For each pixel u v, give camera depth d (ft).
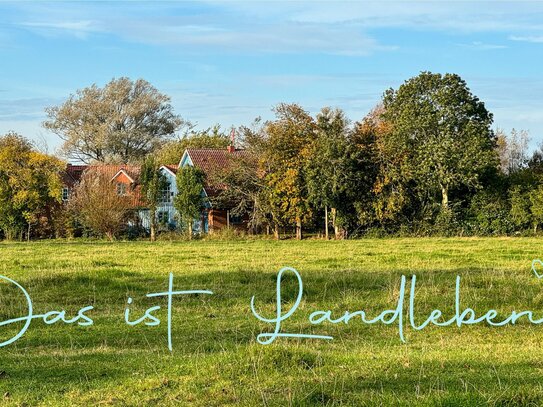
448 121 190.08
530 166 214.48
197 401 32.73
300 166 192.65
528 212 187.01
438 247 130.52
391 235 189.26
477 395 31.96
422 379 35.76
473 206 191.01
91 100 337.72
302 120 202.90
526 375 36.35
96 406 32.71
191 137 316.40
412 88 192.24
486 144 189.78
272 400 32.37
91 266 93.09
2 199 207.00
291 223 195.42
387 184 187.42
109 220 199.82
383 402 31.63
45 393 34.91
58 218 209.97
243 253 118.32
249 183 202.69
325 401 32.42
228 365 37.78
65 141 334.24
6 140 213.46
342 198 188.96
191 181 205.26
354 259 100.99
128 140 336.29
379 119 202.69
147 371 38.50
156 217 219.20
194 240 193.77
